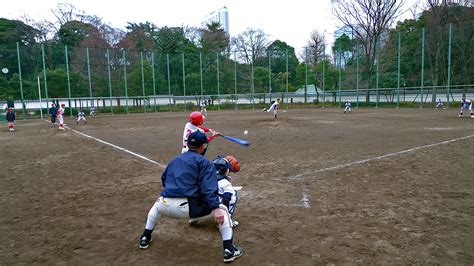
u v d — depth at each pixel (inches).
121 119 1067.9
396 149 374.9
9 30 1771.7
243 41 2144.4
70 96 1333.7
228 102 1672.0
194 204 125.8
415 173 262.8
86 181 262.8
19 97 1429.6
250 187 231.9
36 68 1459.2
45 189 241.9
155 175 278.5
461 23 1375.5
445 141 426.9
